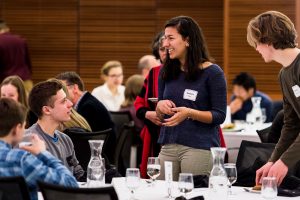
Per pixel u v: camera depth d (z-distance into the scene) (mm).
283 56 3877
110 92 9883
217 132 4852
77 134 5508
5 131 3596
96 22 11867
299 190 4141
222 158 3711
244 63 11016
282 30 3828
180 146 4742
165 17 11781
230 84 11039
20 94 6277
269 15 3885
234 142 7461
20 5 11820
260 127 8086
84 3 11852
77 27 11875
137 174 3801
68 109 4340
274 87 10992
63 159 4438
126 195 3951
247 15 10922
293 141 4125
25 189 3324
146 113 5383
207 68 4742
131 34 11867
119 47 11898
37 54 11914
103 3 11844
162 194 3994
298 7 10570
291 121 4145
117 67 9898
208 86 4734
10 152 3582
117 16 11852
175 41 4719
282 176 3855
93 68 11922
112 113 8312
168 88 4844
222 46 11703
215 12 11695
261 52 3957
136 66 11898
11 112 3590
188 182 3676
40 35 11891
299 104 3908
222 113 4691
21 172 3559
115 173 4781
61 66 11914
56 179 3566
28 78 10383
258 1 10844
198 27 4789
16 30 11844
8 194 3363
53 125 4359
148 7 11797
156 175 4156
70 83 6555
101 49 11914
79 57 11922
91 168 3900
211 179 3703
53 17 11859
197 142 4715
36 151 3674
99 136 5633
